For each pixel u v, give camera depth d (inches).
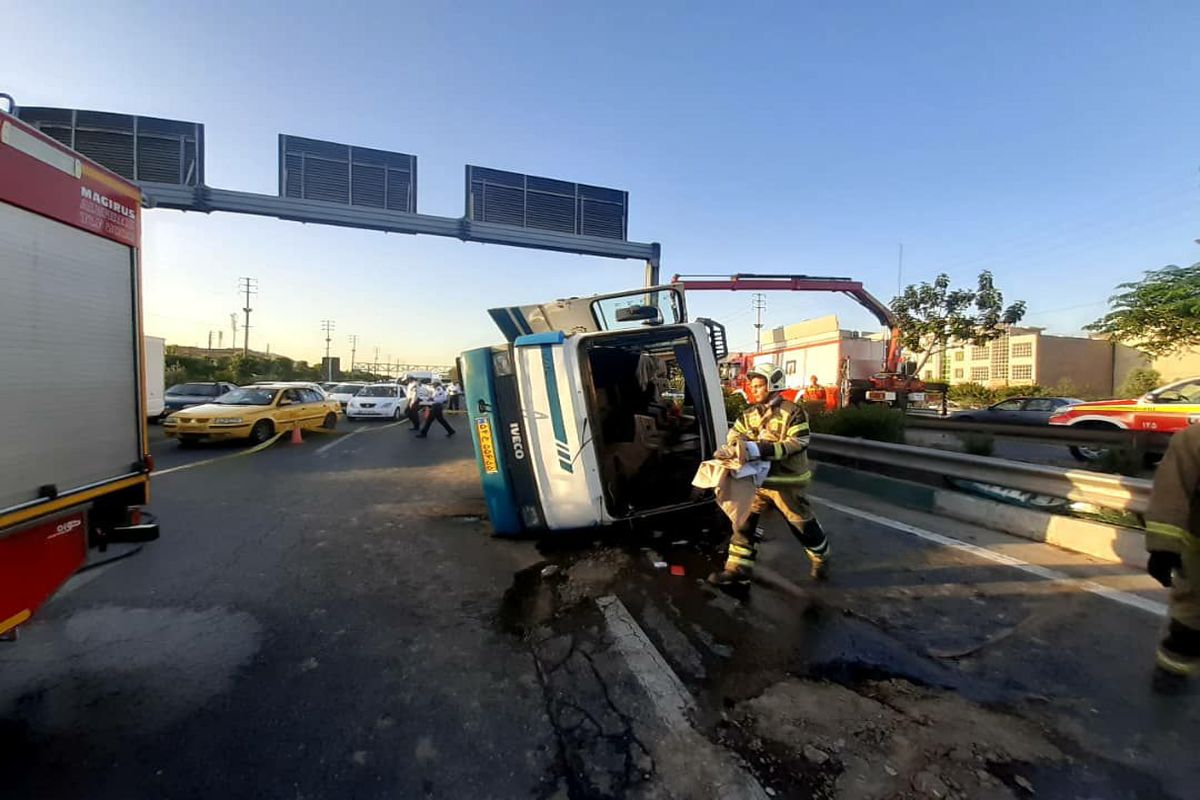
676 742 96.2
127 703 108.6
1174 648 112.0
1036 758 90.9
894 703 106.3
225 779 88.5
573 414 186.1
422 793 85.4
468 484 331.9
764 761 91.4
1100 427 420.2
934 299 1065.5
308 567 185.9
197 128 715.4
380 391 908.0
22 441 96.6
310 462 420.2
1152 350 816.9
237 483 334.6
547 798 84.3
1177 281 765.9
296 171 748.0
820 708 105.0
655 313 253.9
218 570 183.0
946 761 90.4
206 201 700.7
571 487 188.4
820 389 742.5
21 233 96.2
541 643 131.8
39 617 147.0
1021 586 160.9
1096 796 83.0
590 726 100.9
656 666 120.7
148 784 87.6
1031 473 211.0
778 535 212.5
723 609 148.9
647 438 239.8
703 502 194.4
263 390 583.5
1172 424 382.3
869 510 249.4
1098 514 202.5
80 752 94.7
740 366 932.0
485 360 197.5
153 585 170.1
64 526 108.5
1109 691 108.9
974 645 127.7
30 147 97.9
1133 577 166.4
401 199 789.2
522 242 835.4
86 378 112.7
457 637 135.4
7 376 93.4
